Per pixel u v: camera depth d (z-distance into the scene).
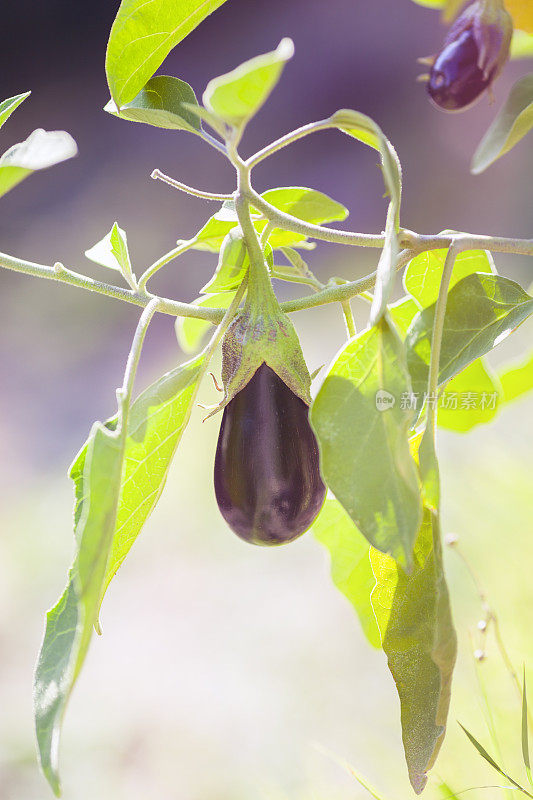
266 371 0.89
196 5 0.90
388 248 0.81
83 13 10.34
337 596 3.30
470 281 0.92
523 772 1.34
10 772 2.88
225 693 2.96
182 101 0.93
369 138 0.85
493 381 1.10
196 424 4.30
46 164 0.84
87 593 0.79
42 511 4.45
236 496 0.89
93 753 2.88
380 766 2.01
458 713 1.45
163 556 3.89
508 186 7.23
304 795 1.86
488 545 1.78
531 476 1.86
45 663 0.83
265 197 1.01
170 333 6.60
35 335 6.72
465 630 1.63
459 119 7.83
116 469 0.81
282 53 0.77
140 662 3.26
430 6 0.99
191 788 2.62
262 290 0.89
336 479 0.81
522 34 1.08
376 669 2.83
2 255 0.95
